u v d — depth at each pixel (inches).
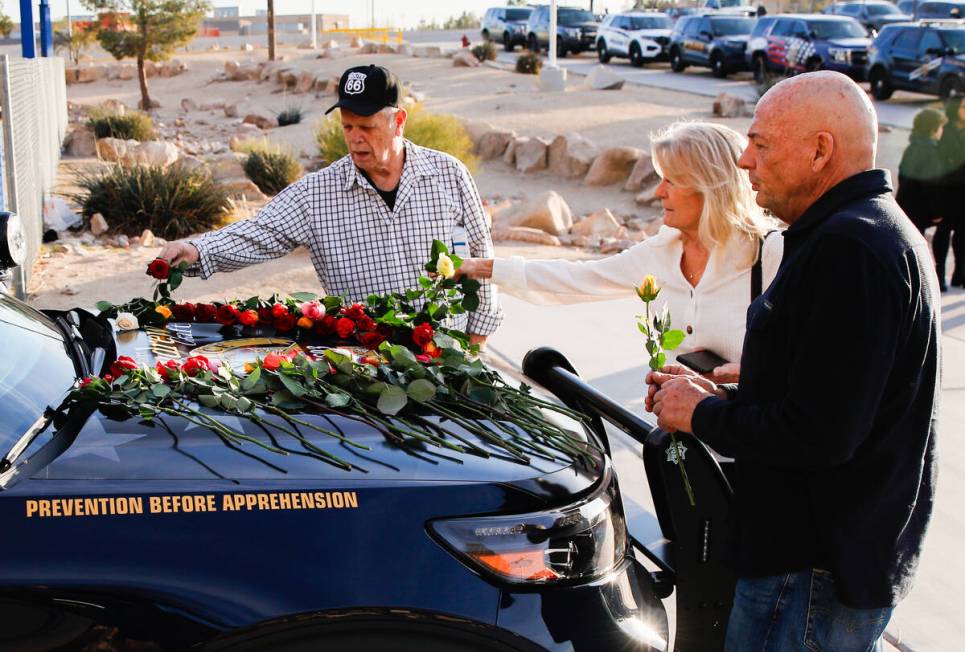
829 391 78.8
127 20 1144.2
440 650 83.8
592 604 89.8
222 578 79.7
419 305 146.3
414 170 144.7
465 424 98.3
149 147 651.5
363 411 95.8
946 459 195.2
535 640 85.7
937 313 83.2
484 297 154.3
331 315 124.0
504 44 1640.0
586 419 114.1
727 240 116.6
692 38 1145.4
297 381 97.3
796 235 86.4
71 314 121.7
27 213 342.3
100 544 78.3
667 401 91.1
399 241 145.5
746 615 91.0
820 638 87.1
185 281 332.8
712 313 120.6
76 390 91.3
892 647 134.0
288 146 705.0
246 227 141.4
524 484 91.0
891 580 84.6
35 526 77.7
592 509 94.3
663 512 110.7
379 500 85.1
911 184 346.3
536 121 779.4
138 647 78.2
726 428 85.7
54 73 706.2
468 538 85.7
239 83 1349.7
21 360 96.6
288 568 81.0
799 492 85.7
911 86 824.9
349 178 143.2
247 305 125.9
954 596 147.5
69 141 713.0
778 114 85.0
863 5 1206.3
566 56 1460.4
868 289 77.9
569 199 576.4
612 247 433.1
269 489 83.3
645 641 92.7
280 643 80.6
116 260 371.9
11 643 76.7
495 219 472.4
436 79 1138.7
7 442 83.4
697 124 117.6
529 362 136.6
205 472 83.6
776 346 84.5
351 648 82.5
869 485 83.2
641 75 1154.7
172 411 90.4
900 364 81.3
